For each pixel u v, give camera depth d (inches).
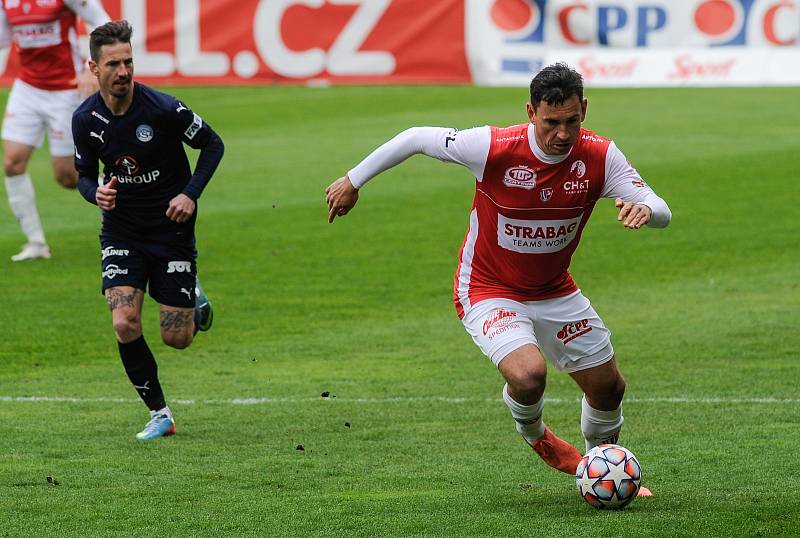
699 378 1061.8
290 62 3309.5
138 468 813.2
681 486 757.3
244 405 993.5
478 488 761.6
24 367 1127.0
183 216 882.1
